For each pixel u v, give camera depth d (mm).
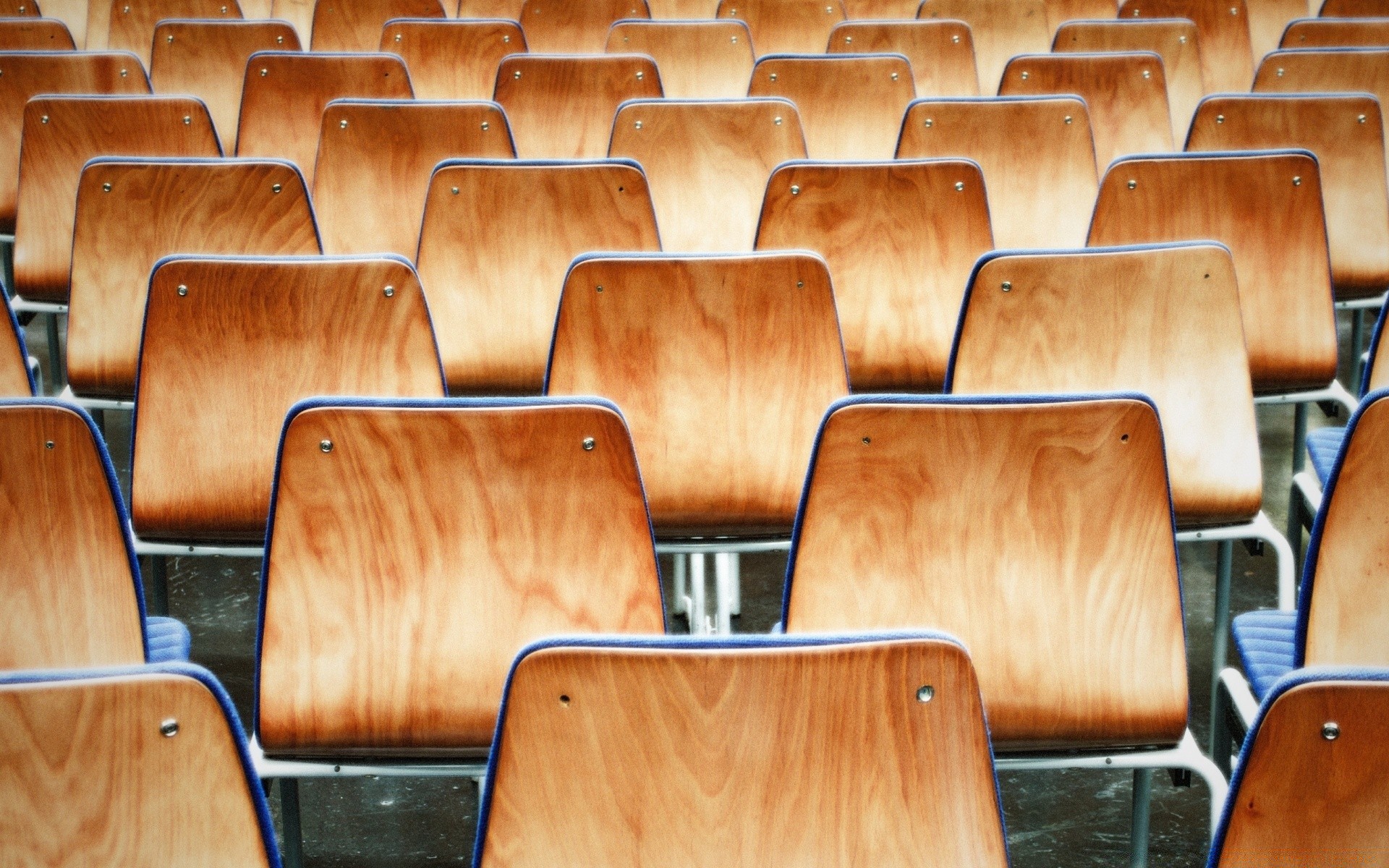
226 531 2234
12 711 1044
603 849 1164
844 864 1159
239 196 2730
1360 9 5430
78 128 3281
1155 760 1748
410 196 3367
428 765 1751
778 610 3197
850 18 6238
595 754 1136
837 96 3971
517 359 2869
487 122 3301
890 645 1098
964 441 1621
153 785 1095
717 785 1140
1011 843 2371
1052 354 2195
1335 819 1097
